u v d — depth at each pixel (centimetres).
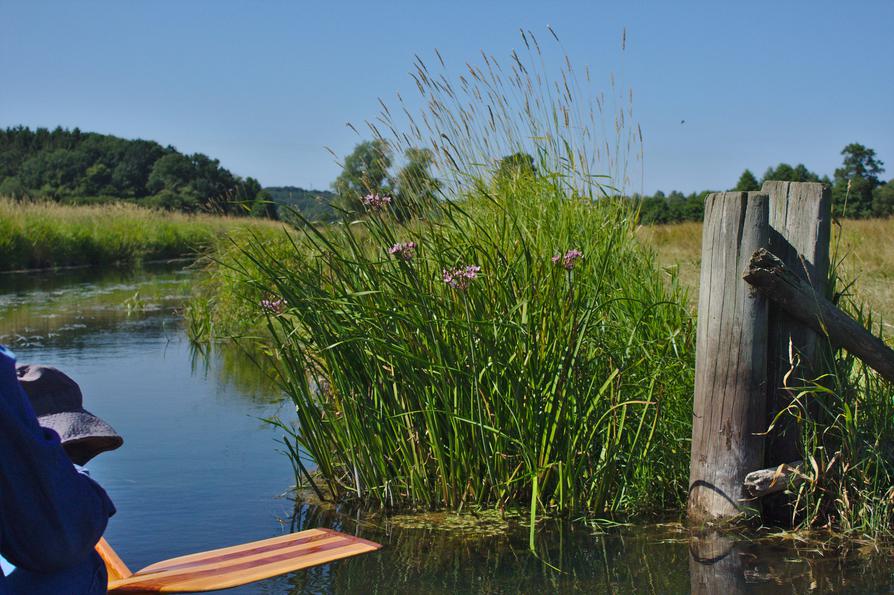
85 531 192
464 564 335
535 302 398
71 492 188
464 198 462
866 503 364
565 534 368
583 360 408
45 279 1922
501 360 393
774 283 351
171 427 565
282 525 383
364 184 426
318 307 413
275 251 965
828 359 374
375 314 409
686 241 1811
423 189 436
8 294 1531
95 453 230
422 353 404
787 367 368
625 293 445
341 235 447
